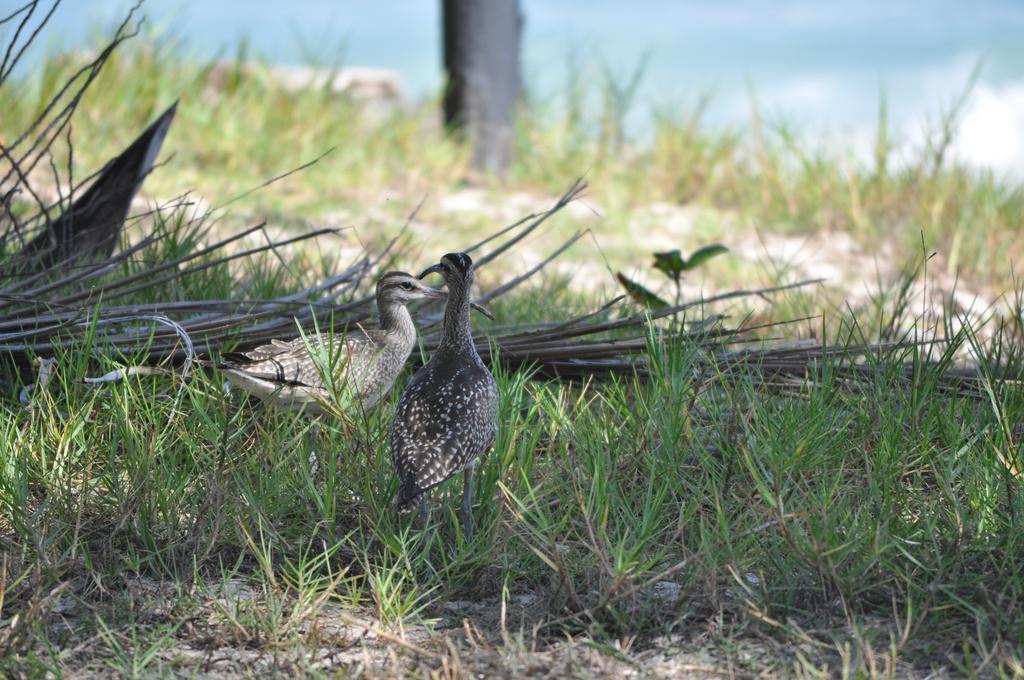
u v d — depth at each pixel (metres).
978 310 17.92
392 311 11.09
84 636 7.70
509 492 8.59
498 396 9.46
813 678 7.24
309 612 7.97
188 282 13.03
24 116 21.45
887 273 20.11
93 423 9.98
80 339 10.70
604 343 11.78
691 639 7.80
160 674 7.25
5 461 9.10
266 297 13.10
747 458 8.59
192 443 9.61
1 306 10.91
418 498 8.46
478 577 8.59
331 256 16.78
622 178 25.75
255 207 20.30
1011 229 21.84
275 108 24.59
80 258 12.66
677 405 9.86
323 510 8.74
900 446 9.81
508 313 14.55
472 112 26.33
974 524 8.74
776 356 11.66
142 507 8.73
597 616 8.01
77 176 19.36
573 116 26.86
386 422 10.42
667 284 17.28
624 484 9.52
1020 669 7.04
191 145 22.52
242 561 8.72
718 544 8.38
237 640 7.71
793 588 8.06
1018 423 10.56
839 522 8.73
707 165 25.48
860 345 11.49
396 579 8.53
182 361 10.91
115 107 22.33
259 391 10.23
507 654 7.57
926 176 23.28
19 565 8.34
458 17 26.28
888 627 7.85
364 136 25.56
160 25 24.39
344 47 26.53
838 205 23.47
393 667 7.39
